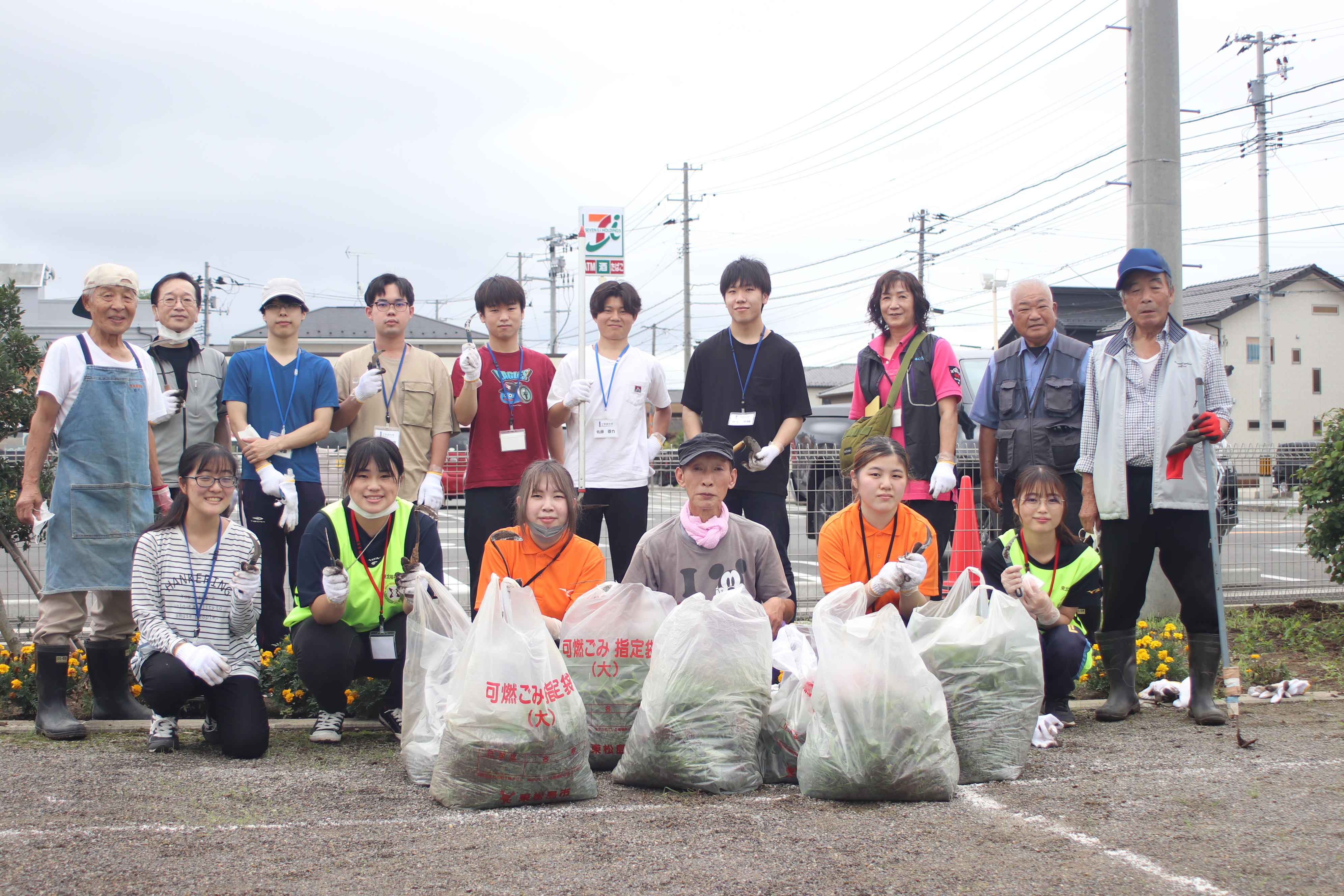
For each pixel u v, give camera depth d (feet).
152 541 13.24
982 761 11.62
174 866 8.73
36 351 18.65
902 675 10.73
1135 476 15.10
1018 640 12.09
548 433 18.38
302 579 13.78
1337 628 22.26
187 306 16.65
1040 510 14.67
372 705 15.44
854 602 11.55
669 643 11.35
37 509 14.17
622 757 11.69
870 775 10.50
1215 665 14.80
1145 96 23.04
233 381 16.57
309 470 16.75
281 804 10.69
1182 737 13.80
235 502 16.70
